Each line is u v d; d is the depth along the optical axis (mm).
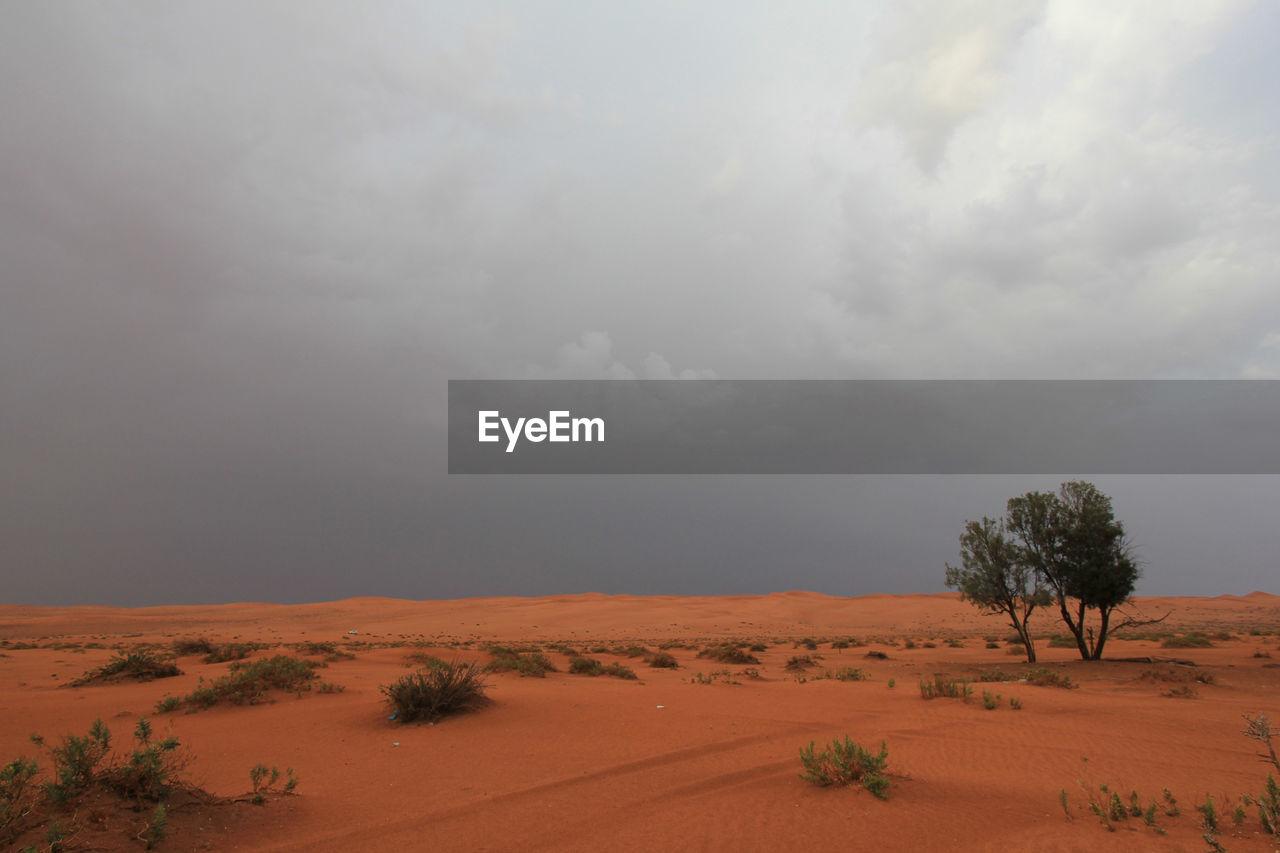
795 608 127625
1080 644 33938
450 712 14789
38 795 7215
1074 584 33312
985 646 51781
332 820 8102
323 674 23891
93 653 41562
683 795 9008
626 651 46531
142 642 57812
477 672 16312
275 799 8695
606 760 11008
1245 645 45500
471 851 7070
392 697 15023
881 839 7258
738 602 145000
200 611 127500
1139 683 22891
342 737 13062
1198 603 138875
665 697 17766
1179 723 14008
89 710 16141
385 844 7297
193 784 9164
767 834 7441
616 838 7391
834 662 37281
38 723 14438
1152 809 7535
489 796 9078
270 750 12031
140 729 8648
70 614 115938
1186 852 6766
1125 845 6992
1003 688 20891
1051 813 8109
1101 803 8273
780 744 12086
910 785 9273
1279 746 11891
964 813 8102
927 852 6891
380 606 140000
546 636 79750
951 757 11117
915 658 40594
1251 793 9000
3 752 11656
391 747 12180
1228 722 14164
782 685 21953
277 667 19609
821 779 9211
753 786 9367
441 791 9367
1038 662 34156
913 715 14914
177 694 19000
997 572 34156
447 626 96750
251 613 122500
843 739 12445
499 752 11688
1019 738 12578
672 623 102438
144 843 6625
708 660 40406
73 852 6164
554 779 9891
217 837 7242
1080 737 12641
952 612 111750
